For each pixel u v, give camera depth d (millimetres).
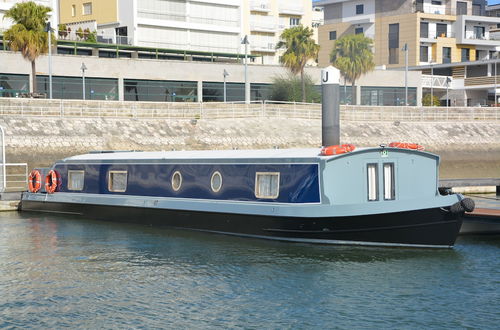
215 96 70250
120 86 64750
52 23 70188
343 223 21203
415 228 21234
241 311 16594
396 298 17438
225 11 85625
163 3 79875
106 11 80375
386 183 21828
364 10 93062
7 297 17734
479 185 38188
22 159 43312
